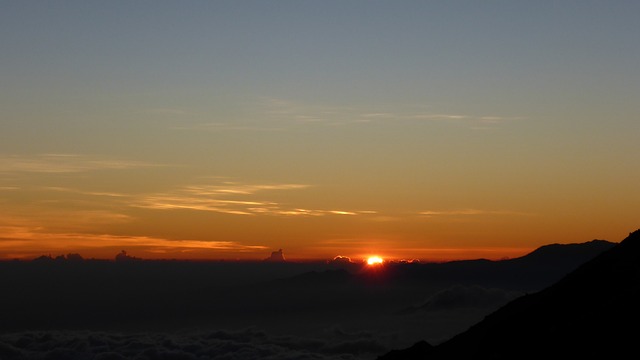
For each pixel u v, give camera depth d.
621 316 50.91
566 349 51.22
